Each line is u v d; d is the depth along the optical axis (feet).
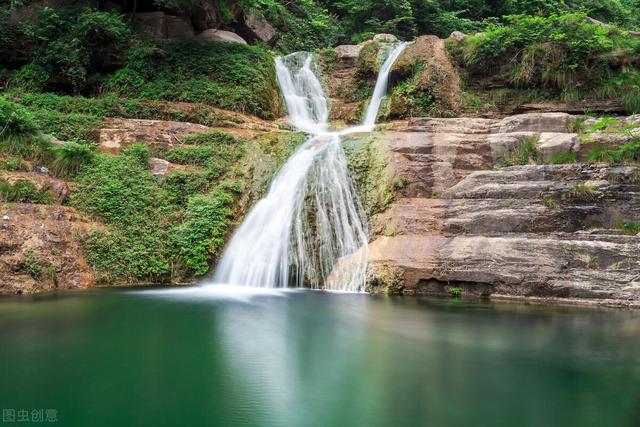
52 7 64.39
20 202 38.88
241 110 58.65
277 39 82.28
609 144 43.86
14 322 27.12
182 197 45.19
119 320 28.04
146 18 66.03
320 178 45.78
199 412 16.70
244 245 42.78
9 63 62.08
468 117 57.98
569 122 48.62
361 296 37.19
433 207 42.24
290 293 38.17
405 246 40.01
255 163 48.26
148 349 23.03
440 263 38.14
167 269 41.16
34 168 42.50
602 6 92.89
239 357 22.34
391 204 43.70
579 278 35.19
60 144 46.29
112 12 64.23
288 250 41.93
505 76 59.72
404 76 62.03
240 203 45.44
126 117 54.49
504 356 22.85
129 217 42.73
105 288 38.32
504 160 46.26
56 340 24.03
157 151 48.85
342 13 101.14
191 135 51.06
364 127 58.70
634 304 33.42
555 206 39.01
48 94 55.52
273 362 21.79
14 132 44.21
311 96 67.72
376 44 67.97
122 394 17.97
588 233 37.52
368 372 20.65
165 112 55.16
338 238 43.19
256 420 16.20
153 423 15.79
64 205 41.86
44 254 37.11
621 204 38.17
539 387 19.10
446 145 46.60
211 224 42.75
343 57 71.05
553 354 23.15
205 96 58.13
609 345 24.59
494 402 17.69
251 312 30.89
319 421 16.17
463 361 22.15
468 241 38.73
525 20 59.62
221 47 63.57
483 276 36.76
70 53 58.95
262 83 61.11
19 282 35.35
